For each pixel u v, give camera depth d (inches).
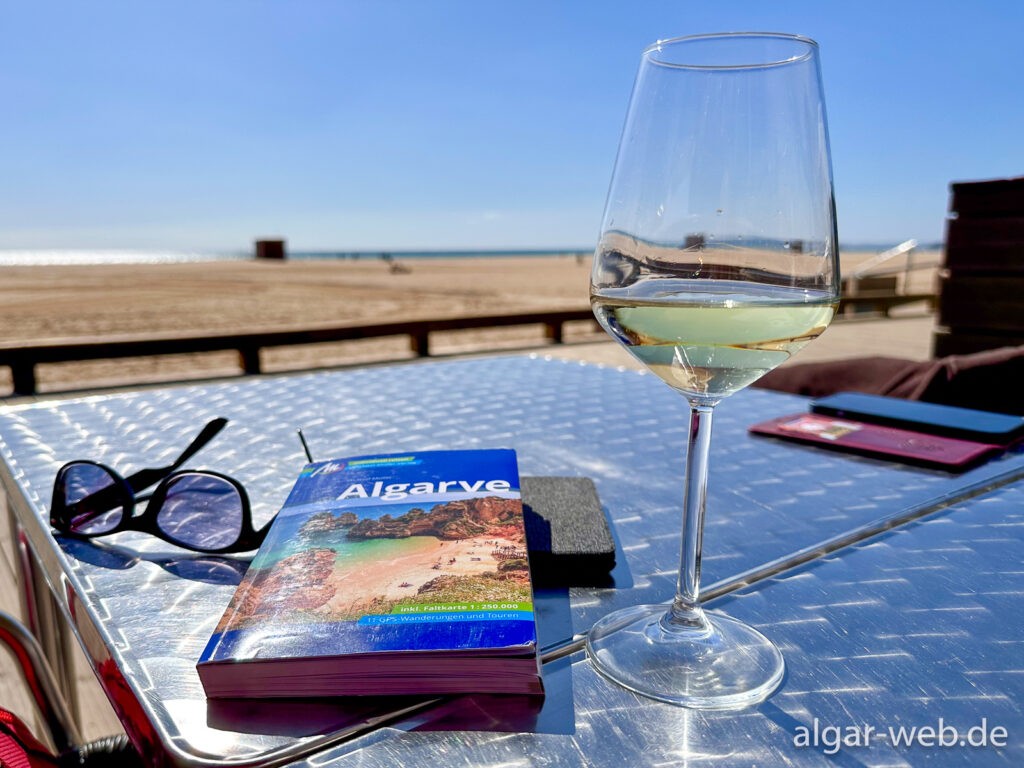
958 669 23.7
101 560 31.2
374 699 21.7
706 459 26.1
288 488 39.5
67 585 29.8
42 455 45.6
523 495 36.2
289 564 26.7
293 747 19.4
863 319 482.3
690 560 26.1
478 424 54.1
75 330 497.0
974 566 31.3
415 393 64.4
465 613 23.1
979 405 76.9
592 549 29.8
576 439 50.3
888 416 52.6
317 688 21.6
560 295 927.0
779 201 23.7
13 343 229.5
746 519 36.5
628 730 20.5
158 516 32.4
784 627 26.4
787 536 34.4
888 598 28.6
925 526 35.8
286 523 30.5
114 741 35.5
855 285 520.7
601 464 45.0
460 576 25.4
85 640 27.2
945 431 49.8
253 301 769.6
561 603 28.3
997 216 135.9
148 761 20.6
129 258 4180.6
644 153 25.0
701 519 26.0
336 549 27.7
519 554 27.1
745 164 23.9
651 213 24.7
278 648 21.5
